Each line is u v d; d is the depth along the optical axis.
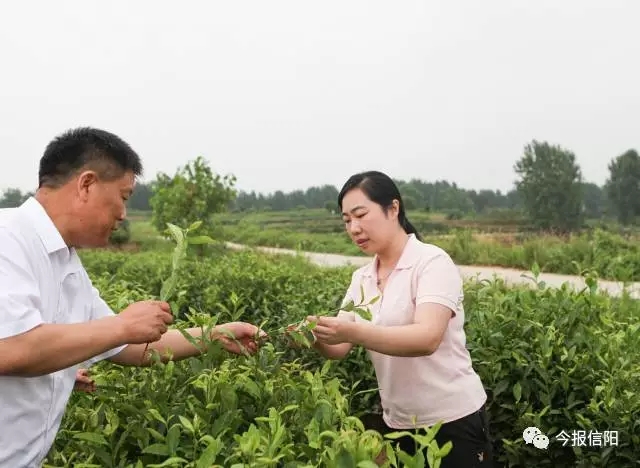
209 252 17.69
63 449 2.09
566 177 50.56
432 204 98.75
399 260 2.75
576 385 3.37
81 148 1.92
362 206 2.73
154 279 6.94
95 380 2.31
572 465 3.46
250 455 1.56
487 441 2.84
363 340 2.43
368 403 3.74
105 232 2.03
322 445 1.70
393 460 1.57
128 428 1.89
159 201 19.17
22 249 1.85
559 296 3.88
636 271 14.95
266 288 5.95
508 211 65.44
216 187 18.88
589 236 22.91
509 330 3.74
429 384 2.71
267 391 2.12
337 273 7.46
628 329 3.56
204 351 2.30
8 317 1.70
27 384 1.86
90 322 1.86
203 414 1.94
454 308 2.61
